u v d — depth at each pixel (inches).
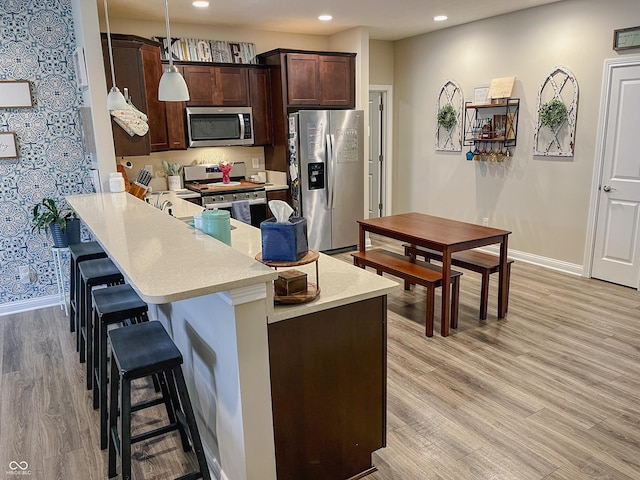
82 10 138.4
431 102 239.0
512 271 194.7
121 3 165.6
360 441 81.5
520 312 153.9
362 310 76.2
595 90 172.1
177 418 87.6
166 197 175.9
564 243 191.2
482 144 215.8
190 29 201.9
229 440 74.4
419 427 96.5
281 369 69.7
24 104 154.9
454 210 236.1
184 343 93.3
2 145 154.3
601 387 110.0
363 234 169.0
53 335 144.6
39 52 154.9
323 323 72.3
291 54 205.3
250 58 215.6
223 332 69.2
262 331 66.1
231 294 61.8
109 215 107.3
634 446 89.8
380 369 81.0
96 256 129.2
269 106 217.2
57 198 165.9
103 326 92.0
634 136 163.9
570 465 85.0
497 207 214.5
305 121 203.9
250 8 175.6
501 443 91.4
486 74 208.8
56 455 90.7
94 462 88.8
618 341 132.6
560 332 138.8
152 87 178.9
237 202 191.8
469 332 140.2
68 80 160.4
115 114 150.9
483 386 111.3
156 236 85.7
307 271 86.0
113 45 157.2
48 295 170.6
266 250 67.9
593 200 178.2
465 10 187.5
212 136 202.1
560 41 179.6
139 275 62.2
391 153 266.7
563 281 181.6
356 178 224.2
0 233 159.5
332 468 79.3
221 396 74.9
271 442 70.8
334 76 217.9
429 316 136.4
